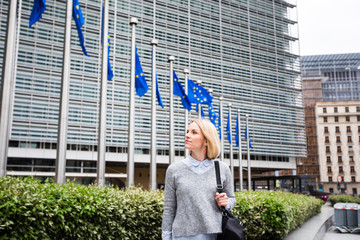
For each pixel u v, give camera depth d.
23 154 27.22
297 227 10.29
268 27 46.16
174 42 36.16
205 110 33.94
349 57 114.00
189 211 2.18
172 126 12.70
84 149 29.61
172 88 12.97
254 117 40.88
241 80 40.88
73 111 29.00
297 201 10.25
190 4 39.22
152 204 5.26
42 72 27.91
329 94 112.00
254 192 9.92
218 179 2.29
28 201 3.18
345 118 84.44
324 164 83.44
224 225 2.16
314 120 87.94
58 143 7.29
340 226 11.81
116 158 30.86
